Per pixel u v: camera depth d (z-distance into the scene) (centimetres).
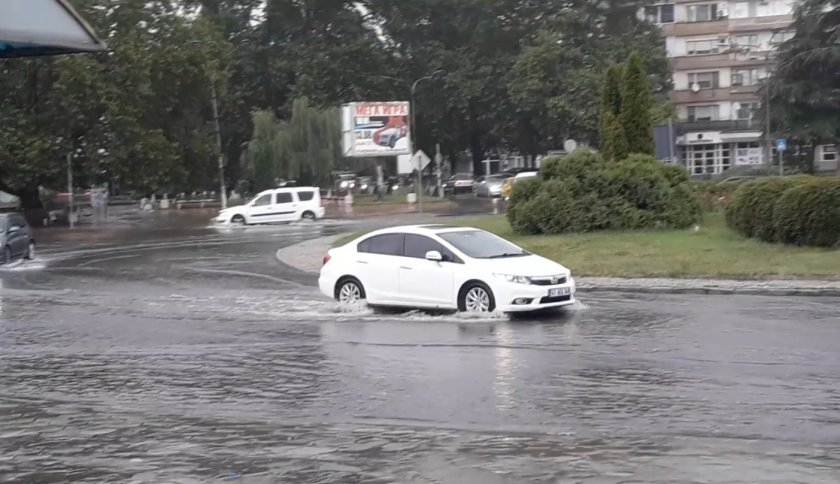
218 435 884
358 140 6375
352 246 1812
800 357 1211
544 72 7488
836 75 6244
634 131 3347
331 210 6006
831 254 2317
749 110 8312
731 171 6806
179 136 6469
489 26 8038
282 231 4494
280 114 8012
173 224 5525
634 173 3086
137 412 996
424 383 1100
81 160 5906
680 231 2966
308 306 1891
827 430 848
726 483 693
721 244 2614
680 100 8650
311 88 7631
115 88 5809
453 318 1636
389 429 888
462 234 1745
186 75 6284
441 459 778
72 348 1441
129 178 5981
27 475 766
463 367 1193
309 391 1077
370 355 1298
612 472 727
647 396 1004
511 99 7619
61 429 923
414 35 8400
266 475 748
